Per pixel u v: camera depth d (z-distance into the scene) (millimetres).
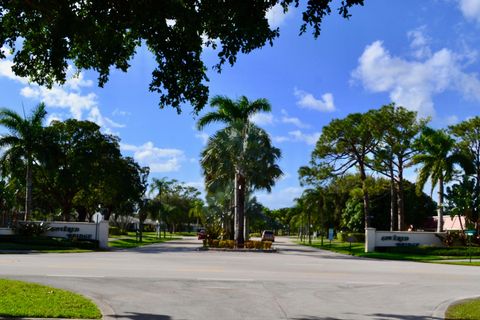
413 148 46875
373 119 45594
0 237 34281
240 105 38906
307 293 13344
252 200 54688
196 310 10422
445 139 42812
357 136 47031
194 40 9867
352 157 48750
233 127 37969
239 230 37406
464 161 42375
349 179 50594
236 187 37906
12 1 9438
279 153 40156
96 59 10992
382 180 51938
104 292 12406
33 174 52344
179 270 18391
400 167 47875
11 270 16812
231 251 35781
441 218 41594
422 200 75438
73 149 53562
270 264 23266
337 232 89688
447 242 38156
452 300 12688
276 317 9953
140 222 58562
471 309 11047
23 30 10359
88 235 37344
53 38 9898
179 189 118688
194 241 62906
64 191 57500
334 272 19734
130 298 11641
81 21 9602
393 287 15164
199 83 10195
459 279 18219
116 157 57094
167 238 75438
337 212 78125
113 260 22984
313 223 77500
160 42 9906
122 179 57656
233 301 11656
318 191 67312
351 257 32656
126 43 11023
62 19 9461
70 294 11273
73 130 53812
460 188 40219
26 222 37000
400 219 47250
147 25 9594
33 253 28297
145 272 17250
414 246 37500
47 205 64625
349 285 15344
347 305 11672
